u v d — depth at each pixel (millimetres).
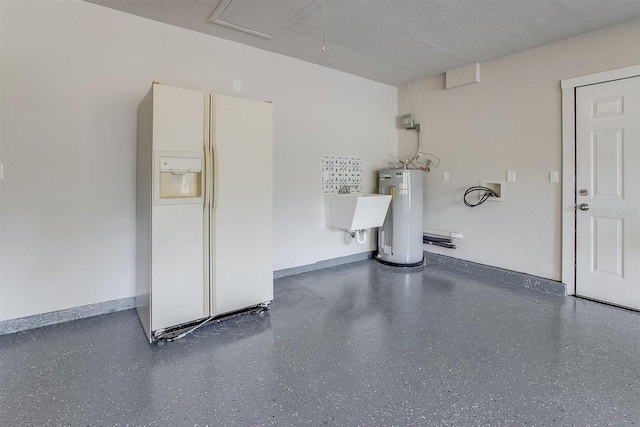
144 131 2445
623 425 1479
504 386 1764
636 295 2812
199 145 2367
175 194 2385
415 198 4211
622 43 2811
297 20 2793
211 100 2408
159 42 2846
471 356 2072
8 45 2271
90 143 2588
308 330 2443
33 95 2361
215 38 3131
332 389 1745
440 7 2566
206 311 2467
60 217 2500
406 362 2006
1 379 1808
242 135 2568
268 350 2150
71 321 2562
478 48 3373
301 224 3896
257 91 3418
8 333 2344
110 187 2684
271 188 2752
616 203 2891
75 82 2508
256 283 2715
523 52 3441
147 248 2340
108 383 1784
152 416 1539
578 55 3064
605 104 2916
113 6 2588
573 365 1965
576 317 2676
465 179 4016
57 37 2430
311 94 3859
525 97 3445
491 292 3293
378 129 4578
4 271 2322
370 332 2410
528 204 3465
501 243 3705
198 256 2412
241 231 2605
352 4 2521
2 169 2283
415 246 4250
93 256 2643
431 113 4359
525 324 2543
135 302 2834
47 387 1742
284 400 1655
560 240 3240
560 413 1556
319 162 3996
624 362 1995
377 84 4535
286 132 3684
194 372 1898
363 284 3539
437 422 1502
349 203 3785
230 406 1611
